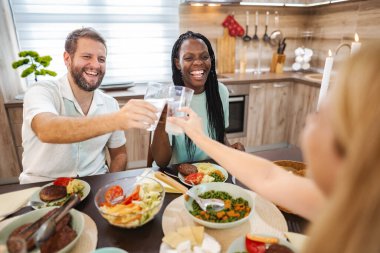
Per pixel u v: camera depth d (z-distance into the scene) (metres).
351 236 0.28
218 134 1.54
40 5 2.48
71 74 1.38
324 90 1.05
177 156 1.44
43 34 2.56
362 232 0.27
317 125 0.36
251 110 2.97
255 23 3.24
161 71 3.02
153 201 0.82
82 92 1.43
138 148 2.65
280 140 3.24
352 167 0.27
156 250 0.70
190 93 0.92
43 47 2.59
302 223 0.80
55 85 1.37
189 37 1.40
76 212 0.77
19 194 0.93
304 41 3.52
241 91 2.84
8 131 2.26
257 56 3.39
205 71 1.39
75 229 0.73
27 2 2.44
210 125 1.52
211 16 3.05
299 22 3.42
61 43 2.62
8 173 2.37
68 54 1.35
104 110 1.52
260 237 0.68
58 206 0.81
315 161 0.36
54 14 2.53
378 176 0.26
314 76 3.03
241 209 0.82
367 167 0.26
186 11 2.94
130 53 2.86
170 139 1.33
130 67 2.90
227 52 3.20
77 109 1.38
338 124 0.29
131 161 2.67
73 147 1.35
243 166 0.76
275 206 0.86
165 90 0.92
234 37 3.18
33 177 1.33
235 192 0.90
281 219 0.80
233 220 0.77
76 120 0.94
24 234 0.67
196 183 1.00
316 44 3.37
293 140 3.15
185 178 1.05
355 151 0.27
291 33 3.44
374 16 2.59
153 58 2.95
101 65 1.39
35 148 1.33
